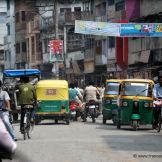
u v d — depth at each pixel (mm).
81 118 41562
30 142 22781
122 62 69750
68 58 88812
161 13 59312
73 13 89812
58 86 35688
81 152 18984
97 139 23703
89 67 83125
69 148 20234
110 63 75312
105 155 18109
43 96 35469
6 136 7613
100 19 80625
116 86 35500
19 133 28469
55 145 21406
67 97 35750
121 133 26922
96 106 37688
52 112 35469
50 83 35750
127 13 69125
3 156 7723
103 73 78312
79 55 86625
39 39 104000
